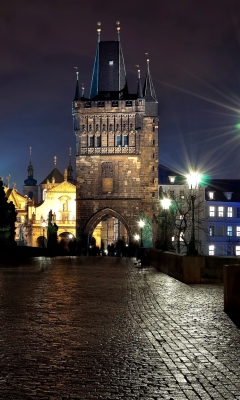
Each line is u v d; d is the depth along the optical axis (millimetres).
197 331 16188
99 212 120625
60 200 175625
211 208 125125
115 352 13367
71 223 172625
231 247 122312
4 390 10164
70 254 120188
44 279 35469
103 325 17141
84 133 121938
